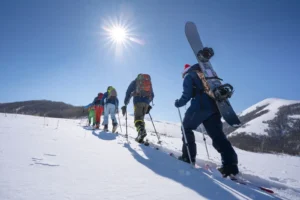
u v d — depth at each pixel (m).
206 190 2.06
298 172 5.10
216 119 3.22
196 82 3.28
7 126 5.72
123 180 2.08
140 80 5.40
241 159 7.09
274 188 2.98
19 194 1.49
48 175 1.97
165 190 1.93
